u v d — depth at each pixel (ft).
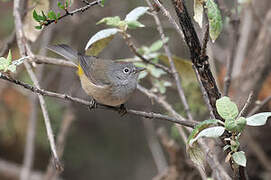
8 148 51.21
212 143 29.09
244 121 16.85
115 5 46.09
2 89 44.68
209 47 26.05
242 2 32.96
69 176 55.42
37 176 50.06
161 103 28.86
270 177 37.27
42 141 47.98
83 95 47.70
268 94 36.96
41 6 28.81
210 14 18.81
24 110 47.57
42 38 38.96
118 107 28.96
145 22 42.93
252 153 37.50
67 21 44.29
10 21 48.73
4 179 49.49
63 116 44.98
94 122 57.41
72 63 28.84
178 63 30.94
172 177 35.14
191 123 21.45
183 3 17.97
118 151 57.67
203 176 25.23
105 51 50.01
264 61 35.55
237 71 36.96
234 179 18.54
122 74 28.50
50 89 48.26
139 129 58.39
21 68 40.42
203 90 21.90
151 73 30.50
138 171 57.06
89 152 56.49
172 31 44.93
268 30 35.55
